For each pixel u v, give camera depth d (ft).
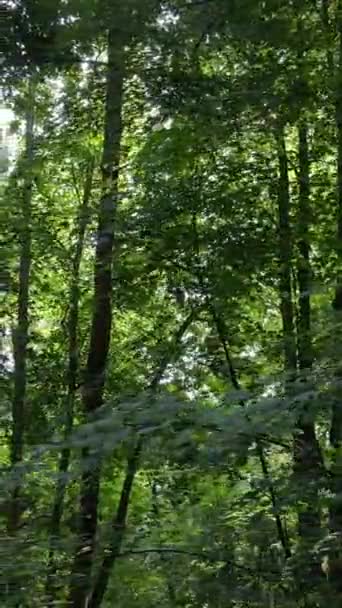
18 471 19.95
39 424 33.50
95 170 36.19
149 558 24.72
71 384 34.32
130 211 29.40
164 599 24.79
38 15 26.68
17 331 35.96
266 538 23.15
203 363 30.73
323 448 26.03
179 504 29.27
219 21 27.17
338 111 30.01
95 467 19.70
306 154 31.96
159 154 29.04
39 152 33.50
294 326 30.40
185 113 28.30
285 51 29.89
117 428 18.86
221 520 24.45
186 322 32.22
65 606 23.35
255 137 31.42
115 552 24.14
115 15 26.53
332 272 29.35
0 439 37.14
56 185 36.27
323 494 20.17
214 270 30.04
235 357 30.91
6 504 25.98
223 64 30.91
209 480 28.30
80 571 23.00
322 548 20.56
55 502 27.40
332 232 30.68
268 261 29.89
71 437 19.48
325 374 19.39
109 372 32.14
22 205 34.14
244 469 26.53
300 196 31.42
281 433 17.83
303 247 30.60
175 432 18.43
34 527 24.48
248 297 31.09
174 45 27.32
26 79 30.22
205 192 29.86
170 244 29.84
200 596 21.93
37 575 20.58
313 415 18.17
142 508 34.37
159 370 31.22
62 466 22.18
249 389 20.99
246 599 21.35
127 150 31.01
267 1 27.84
